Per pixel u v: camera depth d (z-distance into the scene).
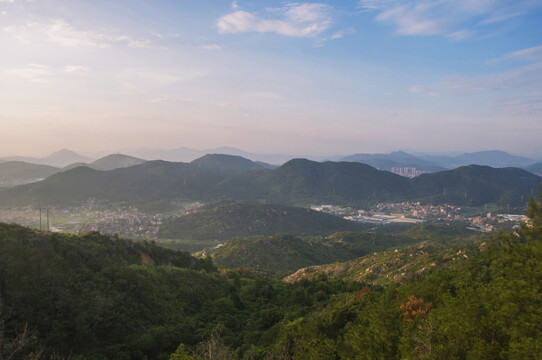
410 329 27.67
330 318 41.22
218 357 31.53
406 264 85.94
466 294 29.92
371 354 27.16
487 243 77.81
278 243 154.25
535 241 22.36
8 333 29.52
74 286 39.62
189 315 49.69
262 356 36.56
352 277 93.81
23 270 37.22
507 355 20.06
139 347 36.97
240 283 72.31
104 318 38.00
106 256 51.75
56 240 46.66
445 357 21.55
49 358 29.78
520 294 20.58
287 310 56.81
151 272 54.09
